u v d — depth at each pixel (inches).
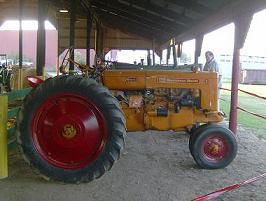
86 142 181.5
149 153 244.1
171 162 222.7
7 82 504.4
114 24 769.6
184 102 221.5
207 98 221.0
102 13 658.2
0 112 180.7
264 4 208.5
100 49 808.3
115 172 199.9
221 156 209.8
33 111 181.5
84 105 182.1
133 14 527.2
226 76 1546.5
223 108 528.1
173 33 546.0
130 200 160.6
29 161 180.9
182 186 179.9
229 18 277.1
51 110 183.0
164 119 222.5
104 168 180.2
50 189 171.3
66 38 797.9
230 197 166.6
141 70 226.2
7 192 165.8
